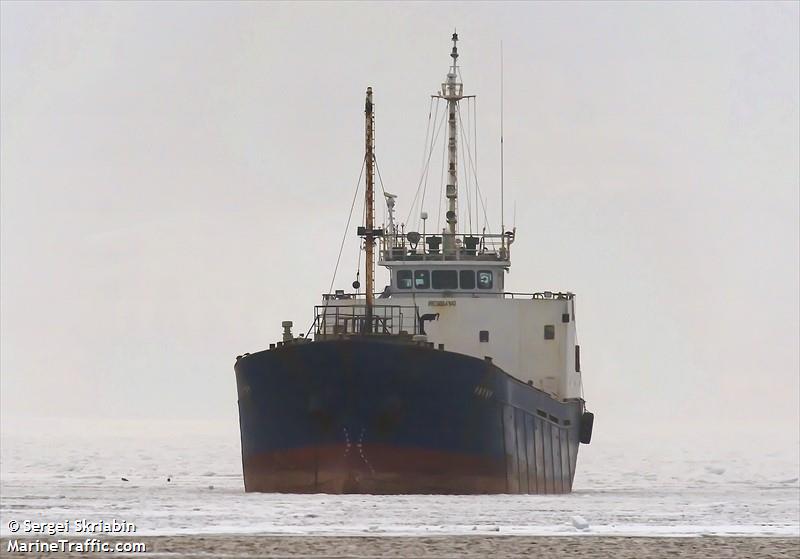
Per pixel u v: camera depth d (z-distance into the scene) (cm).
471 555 18688
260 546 19062
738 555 19050
